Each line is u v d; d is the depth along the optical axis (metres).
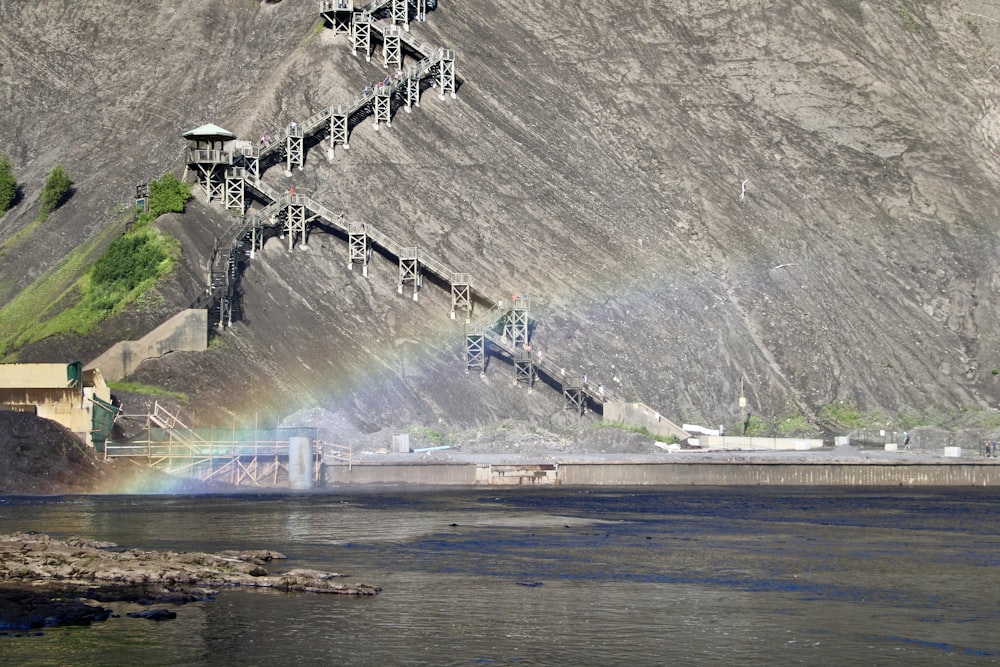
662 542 106.56
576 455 179.12
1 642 68.56
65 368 149.88
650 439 186.00
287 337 188.88
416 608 77.81
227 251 195.00
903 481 172.00
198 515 121.06
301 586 82.38
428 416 186.50
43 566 84.19
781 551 102.25
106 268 190.38
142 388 165.12
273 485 156.75
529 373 195.88
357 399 183.75
